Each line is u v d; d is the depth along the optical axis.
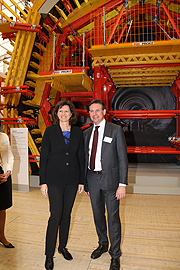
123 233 2.70
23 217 3.24
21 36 5.16
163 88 7.07
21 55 5.21
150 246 2.38
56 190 1.89
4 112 5.21
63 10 6.14
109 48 4.18
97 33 4.81
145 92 7.17
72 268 1.97
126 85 6.99
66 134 2.00
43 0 5.10
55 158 1.93
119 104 7.31
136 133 7.18
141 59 4.53
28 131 5.18
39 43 5.45
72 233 2.71
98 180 1.99
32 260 2.11
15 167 4.82
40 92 5.73
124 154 1.92
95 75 4.93
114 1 5.19
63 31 6.12
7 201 2.24
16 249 2.32
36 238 2.57
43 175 1.92
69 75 4.89
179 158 6.44
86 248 2.34
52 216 1.91
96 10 5.55
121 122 7.25
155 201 4.02
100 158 1.96
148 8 5.94
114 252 1.94
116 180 1.95
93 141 2.03
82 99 6.78
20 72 5.15
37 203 3.94
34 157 4.90
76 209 3.59
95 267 1.99
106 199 1.97
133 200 4.08
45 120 5.81
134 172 5.35
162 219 3.15
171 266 2.01
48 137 1.98
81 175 2.03
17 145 4.79
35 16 5.10
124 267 1.99
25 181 4.76
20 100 5.25
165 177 4.80
